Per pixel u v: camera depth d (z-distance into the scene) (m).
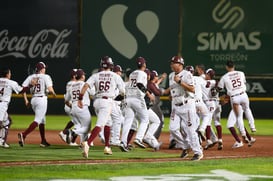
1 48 89.19
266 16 86.38
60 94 88.00
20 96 87.44
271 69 86.12
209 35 87.19
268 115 85.81
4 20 89.44
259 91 86.12
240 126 49.94
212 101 49.31
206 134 48.59
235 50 86.75
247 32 86.75
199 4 87.38
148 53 87.44
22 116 85.75
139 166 36.28
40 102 47.81
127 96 45.28
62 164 36.47
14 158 39.25
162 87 86.75
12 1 89.38
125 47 87.56
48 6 89.00
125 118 45.44
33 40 89.06
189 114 38.50
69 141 46.38
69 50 88.56
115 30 87.81
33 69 88.88
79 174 32.81
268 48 86.31
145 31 87.44
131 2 87.62
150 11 87.56
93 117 85.50
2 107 46.38
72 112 45.72
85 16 88.31
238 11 86.75
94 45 88.19
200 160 39.72
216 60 87.19
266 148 49.81
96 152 44.16
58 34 88.81
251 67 86.56
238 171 34.97
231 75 50.25
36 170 33.81
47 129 68.31
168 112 85.81
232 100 50.03
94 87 41.56
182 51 87.38
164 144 52.50
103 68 41.19
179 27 87.38
